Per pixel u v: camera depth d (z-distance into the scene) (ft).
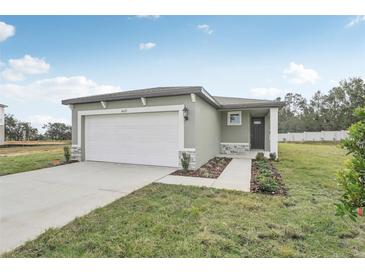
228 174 24.09
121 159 31.78
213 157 37.42
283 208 13.48
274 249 8.98
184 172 25.08
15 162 33.50
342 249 9.04
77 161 33.81
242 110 43.14
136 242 9.42
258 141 54.34
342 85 112.37
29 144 82.28
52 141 101.76
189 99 26.68
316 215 12.26
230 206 13.80
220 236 9.95
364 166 6.28
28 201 15.14
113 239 9.71
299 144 83.87
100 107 32.58
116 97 30.07
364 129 6.71
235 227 10.87
